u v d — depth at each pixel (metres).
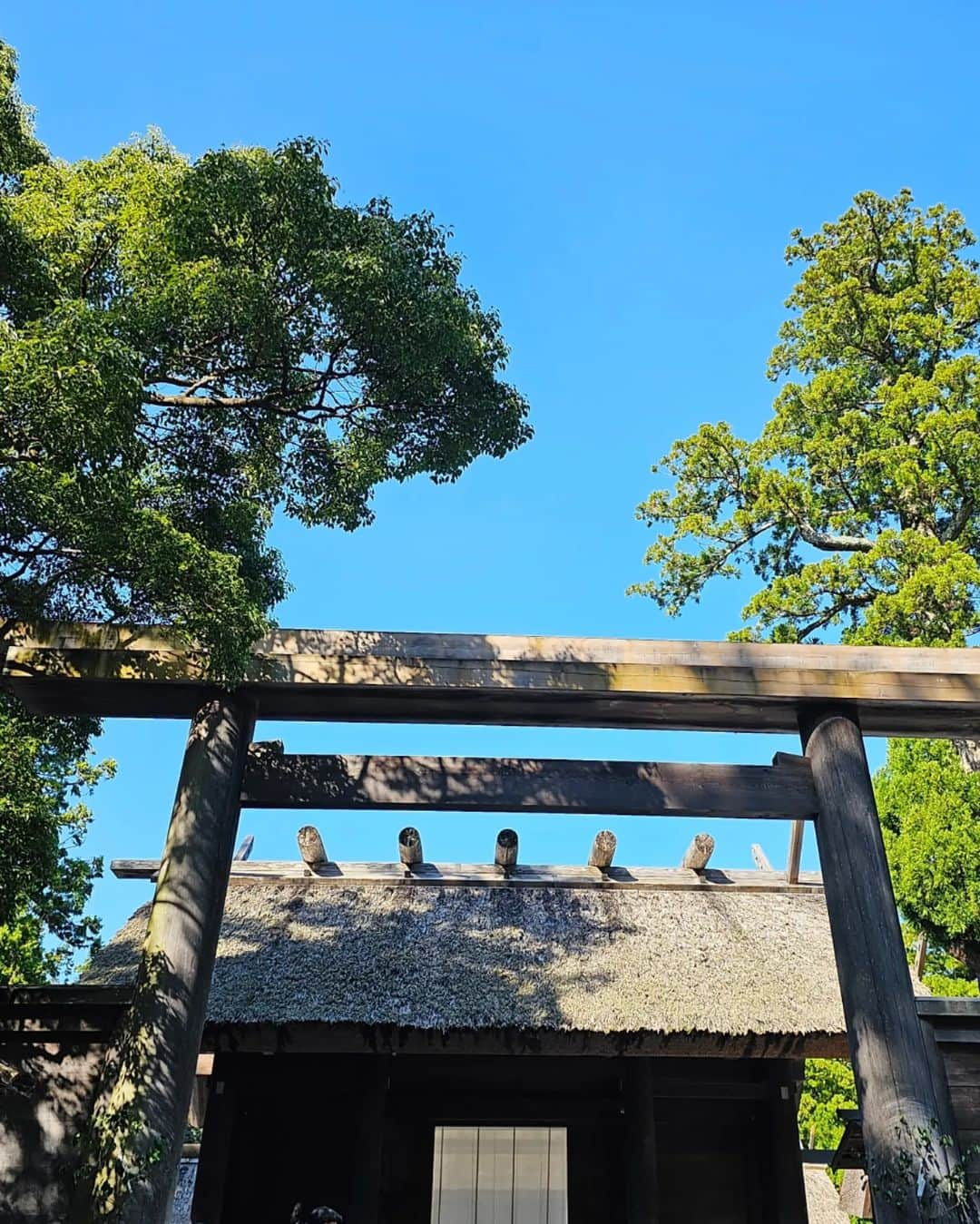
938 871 10.30
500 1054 8.41
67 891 14.41
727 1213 8.28
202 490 8.12
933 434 13.23
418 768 6.03
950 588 11.80
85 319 4.77
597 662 6.02
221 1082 8.20
